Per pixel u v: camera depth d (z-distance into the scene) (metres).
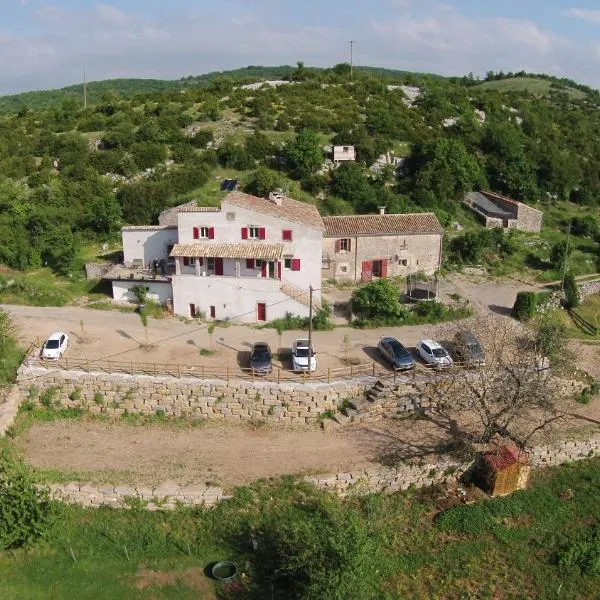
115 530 31.44
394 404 39.84
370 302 50.53
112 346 45.12
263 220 50.56
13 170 80.94
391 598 27.89
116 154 82.62
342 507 32.38
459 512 33.25
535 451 37.16
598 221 86.88
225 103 103.06
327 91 112.31
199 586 28.45
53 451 36.28
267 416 39.34
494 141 94.31
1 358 42.38
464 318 52.91
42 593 27.97
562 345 45.47
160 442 37.41
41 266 63.25
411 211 74.25
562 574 29.81
